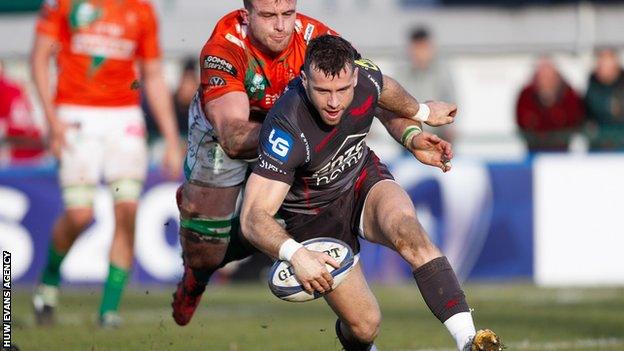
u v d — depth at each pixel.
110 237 44.78
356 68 20.64
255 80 22.83
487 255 46.19
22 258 45.69
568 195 46.09
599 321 34.09
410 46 51.72
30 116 51.09
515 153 48.41
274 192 20.92
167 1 64.56
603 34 63.56
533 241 46.16
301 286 20.69
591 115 50.88
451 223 46.00
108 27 33.97
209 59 22.81
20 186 45.84
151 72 35.19
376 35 63.75
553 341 29.59
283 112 21.06
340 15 64.31
